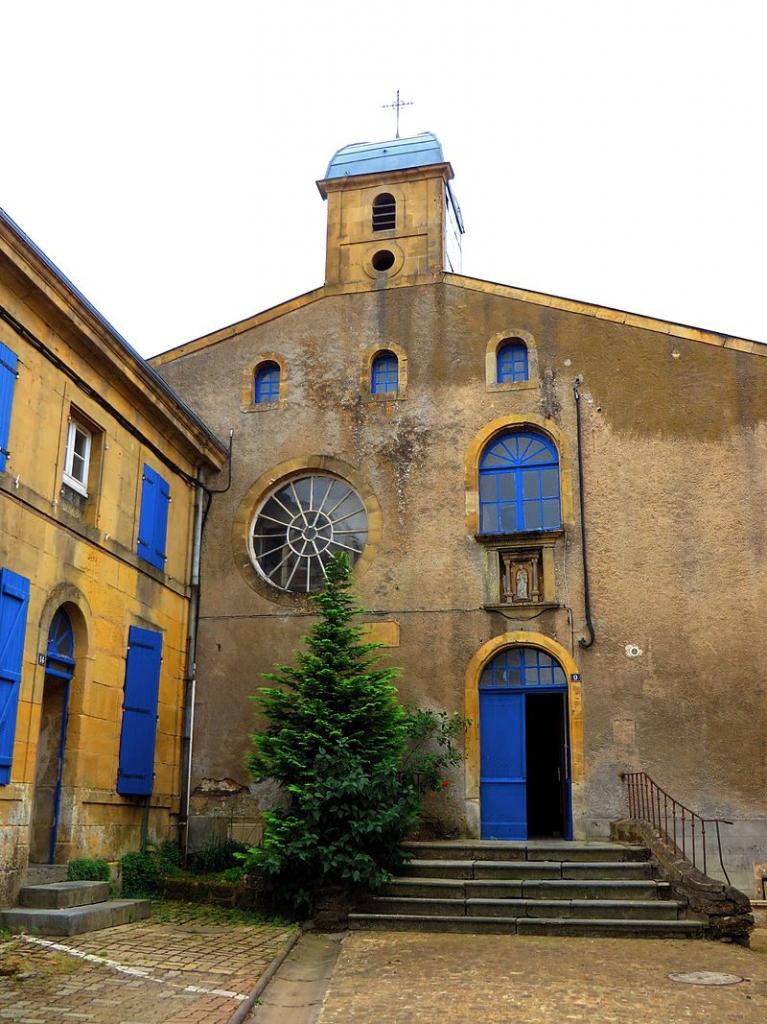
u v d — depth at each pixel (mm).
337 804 11156
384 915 10578
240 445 15969
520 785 13789
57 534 11312
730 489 14008
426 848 12023
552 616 14141
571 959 8883
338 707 12250
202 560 15492
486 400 15250
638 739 13414
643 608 13867
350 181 16984
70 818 11391
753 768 12961
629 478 14398
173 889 12000
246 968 8414
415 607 14602
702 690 13391
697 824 12906
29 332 10891
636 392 14727
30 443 10844
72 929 9422
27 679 10492
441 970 8469
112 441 12867
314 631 12984
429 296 16000
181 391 16453
